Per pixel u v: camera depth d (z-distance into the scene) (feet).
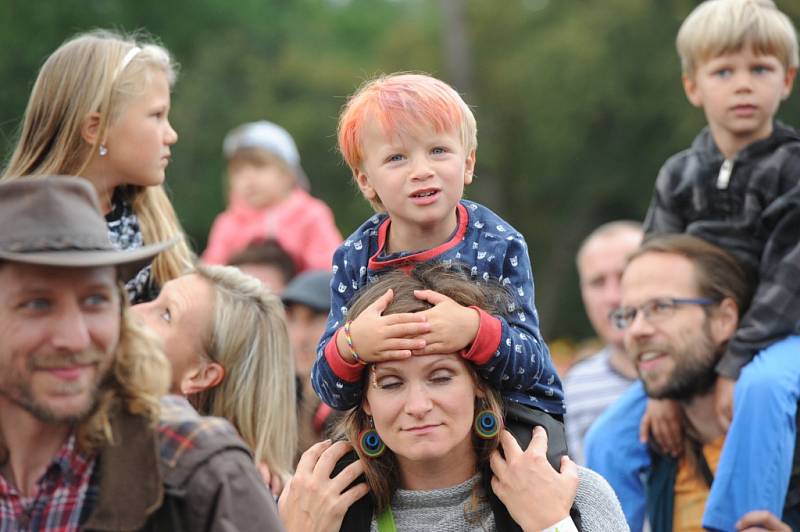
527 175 288.30
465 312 31.94
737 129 45.16
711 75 45.68
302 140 287.07
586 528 32.99
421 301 32.12
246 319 37.73
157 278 40.70
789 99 188.14
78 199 25.27
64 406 24.98
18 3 269.85
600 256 62.54
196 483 25.95
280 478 37.37
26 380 24.86
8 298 24.80
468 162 34.88
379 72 37.70
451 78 276.21
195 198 276.82
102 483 25.49
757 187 44.60
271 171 80.33
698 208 46.26
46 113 38.01
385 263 34.50
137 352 26.27
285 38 325.21
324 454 33.96
